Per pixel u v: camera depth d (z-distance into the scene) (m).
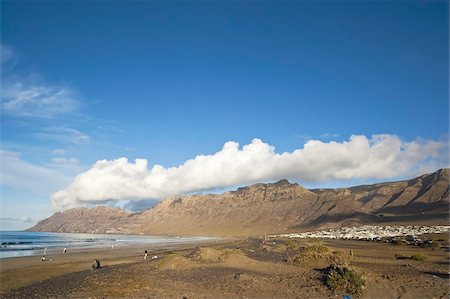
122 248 86.25
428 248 62.69
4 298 22.98
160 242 130.50
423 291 21.78
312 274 28.19
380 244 77.38
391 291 22.08
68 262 48.56
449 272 30.09
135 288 24.03
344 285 22.81
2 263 47.41
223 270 31.95
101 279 27.41
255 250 55.72
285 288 24.16
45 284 27.83
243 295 22.44
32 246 96.19
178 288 24.39
